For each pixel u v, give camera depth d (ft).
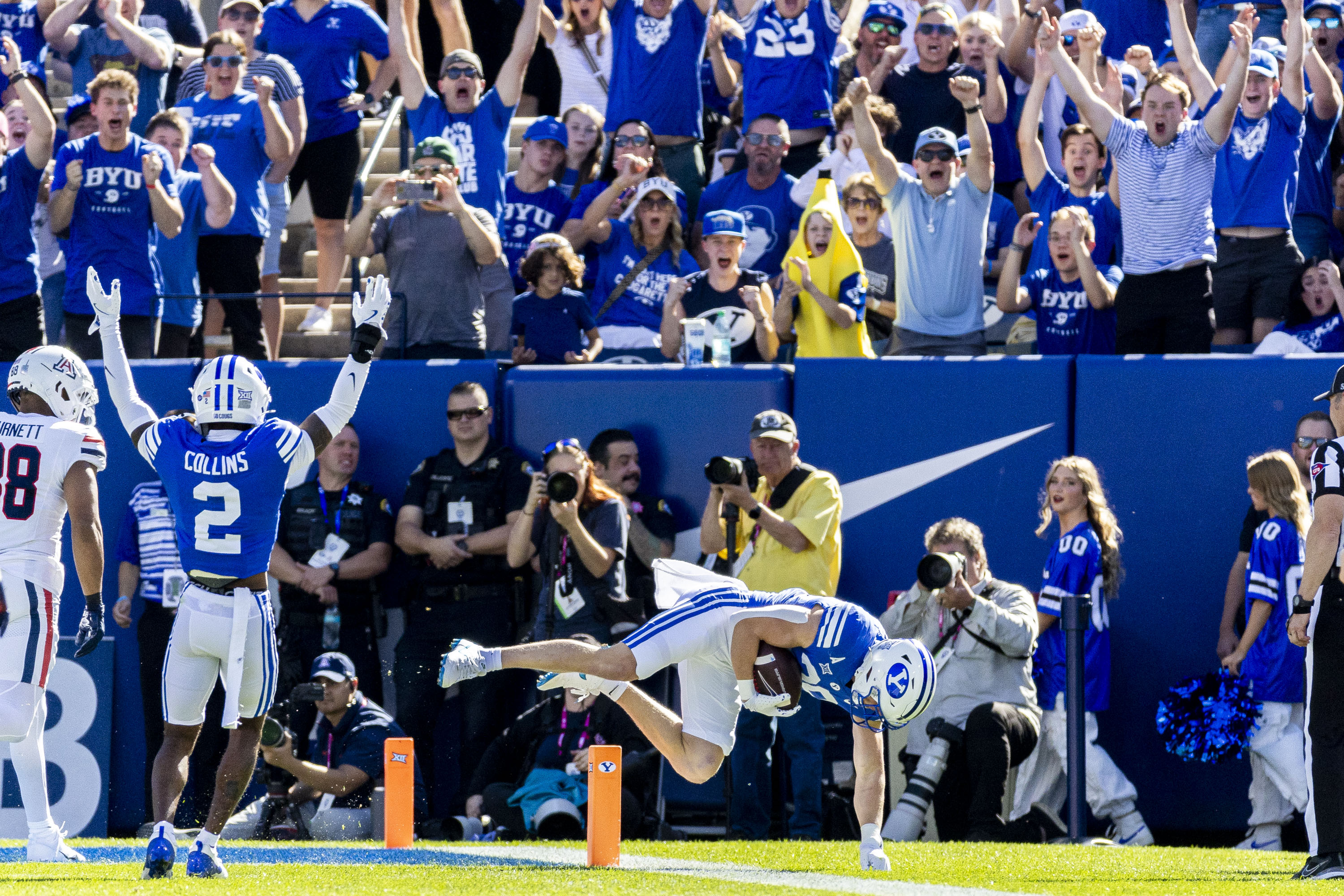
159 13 143.84
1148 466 97.04
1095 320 106.01
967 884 55.11
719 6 148.97
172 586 99.91
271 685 54.08
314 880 52.31
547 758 90.33
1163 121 102.01
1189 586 95.96
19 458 61.36
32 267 111.14
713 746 61.26
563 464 93.15
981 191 108.47
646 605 97.25
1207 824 94.43
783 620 58.85
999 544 98.27
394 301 108.27
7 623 61.16
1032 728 86.94
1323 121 112.37
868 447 99.96
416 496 99.66
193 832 91.50
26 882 51.39
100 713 101.14
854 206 113.80
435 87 155.12
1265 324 106.63
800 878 56.39
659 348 113.50
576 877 54.95
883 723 59.41
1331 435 91.66
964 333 108.17
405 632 99.25
